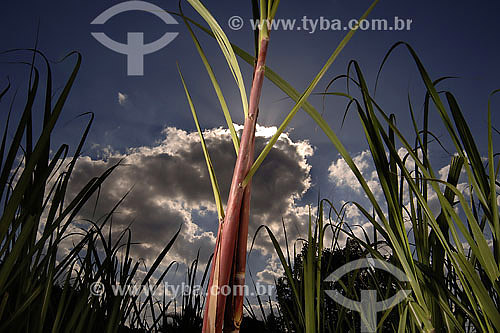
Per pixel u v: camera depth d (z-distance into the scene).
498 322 0.67
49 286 0.79
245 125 0.72
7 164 0.67
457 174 0.90
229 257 0.66
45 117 0.77
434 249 0.88
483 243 0.70
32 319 0.79
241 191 0.68
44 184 0.77
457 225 0.72
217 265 0.67
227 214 0.68
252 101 0.73
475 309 0.74
